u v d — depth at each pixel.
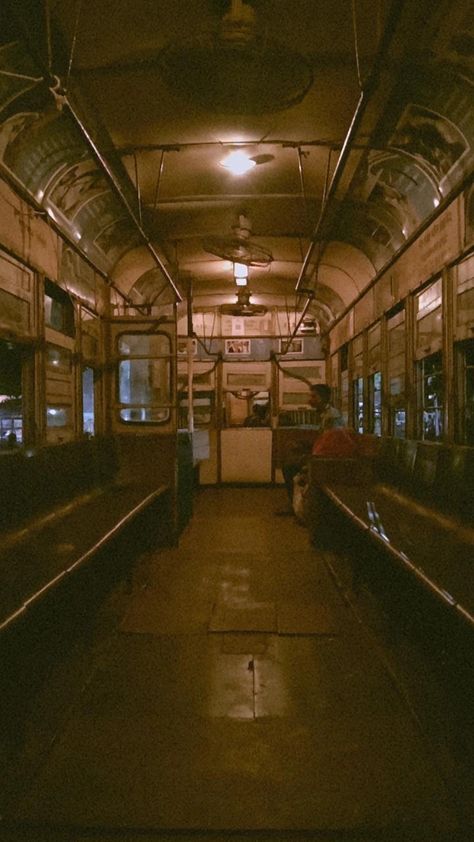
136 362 8.44
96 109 5.71
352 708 3.48
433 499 5.66
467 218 5.68
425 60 4.88
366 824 2.49
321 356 14.74
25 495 5.01
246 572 6.42
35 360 5.80
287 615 5.04
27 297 5.63
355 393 11.57
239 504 11.44
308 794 2.69
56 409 6.41
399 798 2.65
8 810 2.60
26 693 3.67
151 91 5.46
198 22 4.57
